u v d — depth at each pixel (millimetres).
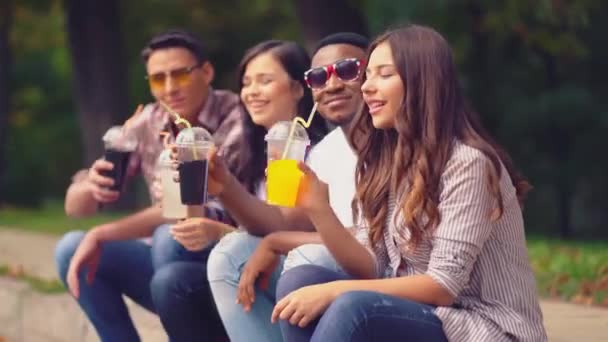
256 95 4832
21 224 13898
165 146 4574
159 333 5793
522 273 3652
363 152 3914
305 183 3756
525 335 3518
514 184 3752
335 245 3758
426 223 3598
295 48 4875
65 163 30891
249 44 22031
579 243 11078
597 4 16297
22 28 24391
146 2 21453
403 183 3699
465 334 3510
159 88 5121
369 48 3797
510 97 20125
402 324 3438
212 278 4227
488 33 17891
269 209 4301
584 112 19266
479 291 3639
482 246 3566
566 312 5918
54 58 28891
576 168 20484
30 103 30500
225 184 4207
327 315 3430
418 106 3629
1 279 8039
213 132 5145
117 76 17922
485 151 3568
